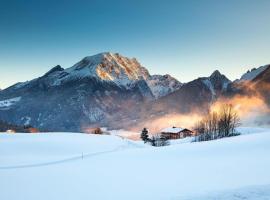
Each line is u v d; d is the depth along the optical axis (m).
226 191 22.88
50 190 32.50
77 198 28.47
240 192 22.17
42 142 81.69
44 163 56.53
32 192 32.31
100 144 85.19
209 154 47.84
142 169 40.25
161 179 32.72
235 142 58.31
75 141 87.50
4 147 73.12
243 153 45.38
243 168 34.06
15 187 35.06
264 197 20.88
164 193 26.30
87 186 32.84
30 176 42.03
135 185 31.12
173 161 44.59
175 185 29.23
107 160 52.75
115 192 28.97
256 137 61.94
